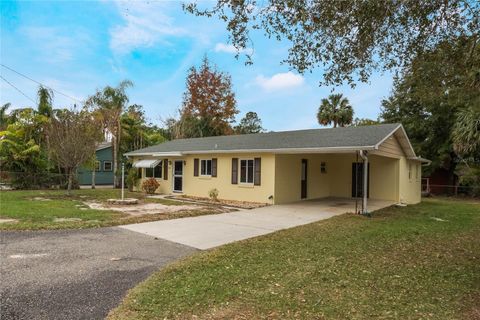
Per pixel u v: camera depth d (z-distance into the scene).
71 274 5.10
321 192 18.62
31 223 9.03
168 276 5.02
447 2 5.05
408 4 5.13
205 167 18.39
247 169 16.20
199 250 6.83
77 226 8.91
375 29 5.38
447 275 5.34
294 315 3.73
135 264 5.71
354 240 7.80
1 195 17.08
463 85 6.01
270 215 11.88
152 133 34.41
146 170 22.22
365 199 12.34
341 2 5.19
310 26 5.56
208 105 37.38
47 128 20.41
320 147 13.10
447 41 5.58
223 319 3.60
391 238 8.12
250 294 4.33
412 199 18.41
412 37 5.74
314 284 4.77
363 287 4.70
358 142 12.79
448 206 16.31
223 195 17.22
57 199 15.67
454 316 3.79
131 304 3.95
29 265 5.53
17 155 21.69
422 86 6.43
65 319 3.58
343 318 3.69
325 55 6.04
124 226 9.30
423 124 24.84
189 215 11.49
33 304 3.96
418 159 17.98
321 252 6.63
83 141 17.80
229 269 5.42
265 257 6.20
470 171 22.33
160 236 8.09
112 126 25.69
